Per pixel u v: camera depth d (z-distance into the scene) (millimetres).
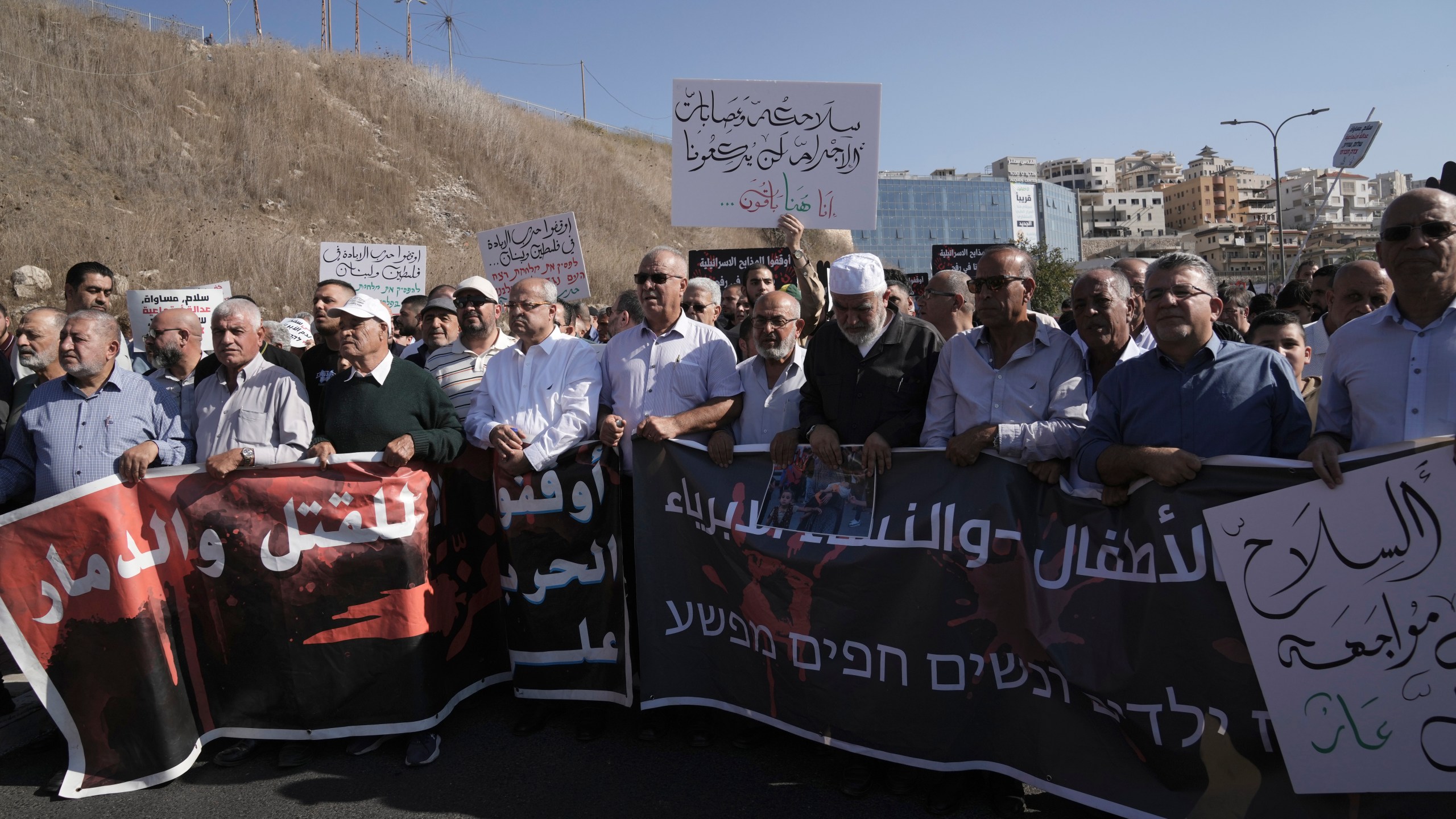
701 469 3758
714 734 3785
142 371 6215
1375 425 2656
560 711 4105
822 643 3424
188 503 3719
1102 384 3107
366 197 21344
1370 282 4043
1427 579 2439
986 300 3203
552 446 3883
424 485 3807
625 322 5605
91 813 3375
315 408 4863
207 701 3760
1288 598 2607
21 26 18766
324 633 3715
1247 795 2680
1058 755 3006
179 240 15125
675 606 3801
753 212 4879
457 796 3365
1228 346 2863
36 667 3533
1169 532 2783
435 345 5066
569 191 27516
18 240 13242
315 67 25375
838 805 3223
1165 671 2793
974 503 3195
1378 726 2512
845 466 3471
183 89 20500
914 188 98750
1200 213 134250
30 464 3893
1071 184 150125
